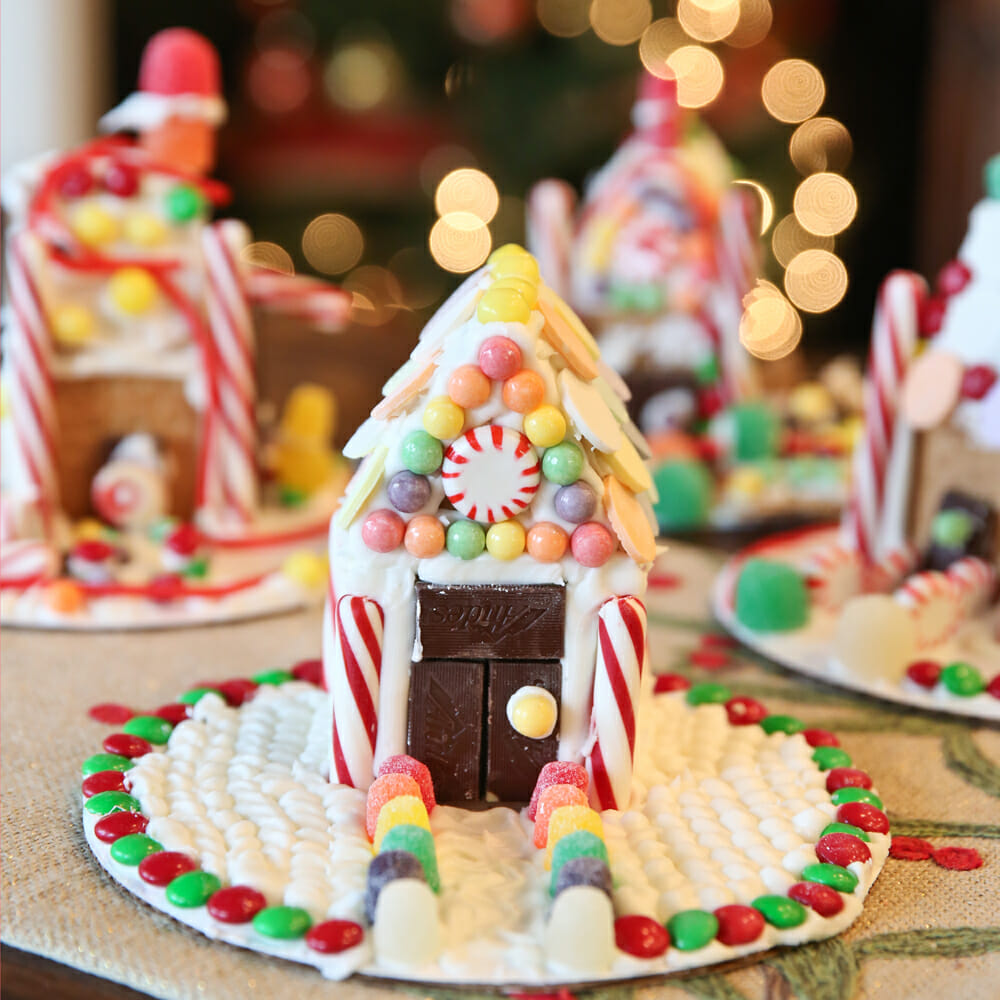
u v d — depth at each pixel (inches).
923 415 28.3
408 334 48.0
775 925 18.9
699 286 35.1
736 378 35.5
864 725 24.2
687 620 28.3
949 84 57.4
